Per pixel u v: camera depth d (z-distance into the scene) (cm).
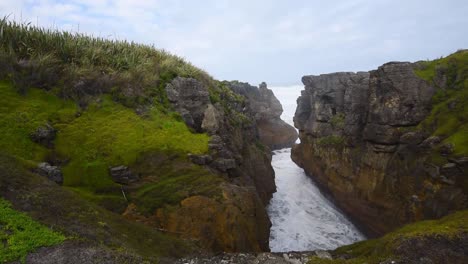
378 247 1095
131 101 1525
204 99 1825
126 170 1262
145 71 1694
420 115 1939
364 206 2117
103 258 775
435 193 1591
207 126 1664
